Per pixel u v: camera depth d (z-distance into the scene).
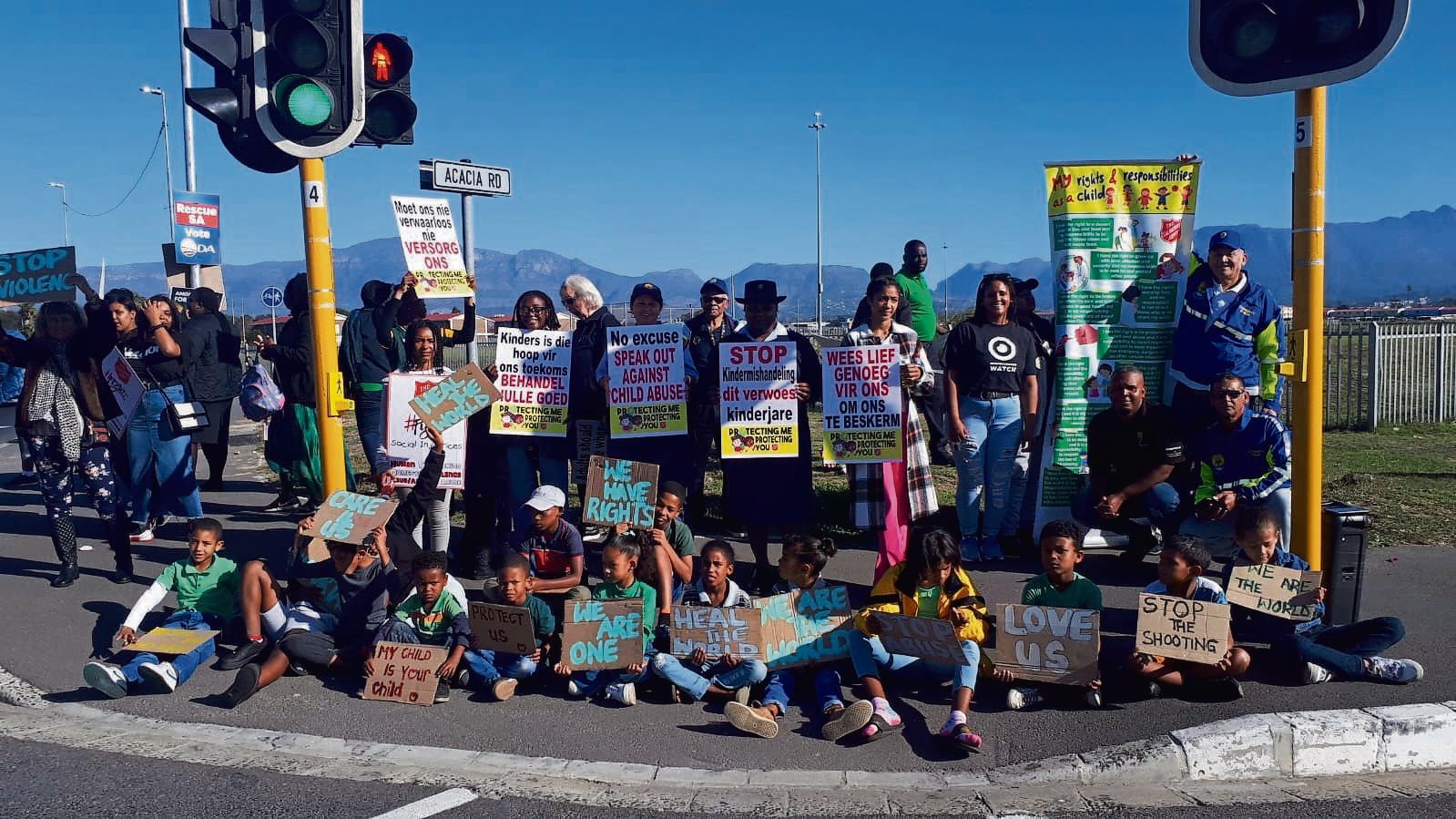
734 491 6.75
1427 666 5.39
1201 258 7.44
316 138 6.43
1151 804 4.14
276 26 6.25
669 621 5.71
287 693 5.37
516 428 7.09
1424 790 4.31
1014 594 6.60
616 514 6.01
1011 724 4.89
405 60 6.71
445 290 7.18
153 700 5.26
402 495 6.79
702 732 4.89
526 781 4.34
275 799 4.13
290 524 9.13
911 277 9.67
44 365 7.01
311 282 6.61
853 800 4.18
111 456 7.96
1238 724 4.57
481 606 5.36
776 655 5.23
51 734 4.82
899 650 5.08
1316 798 4.21
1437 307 80.50
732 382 6.67
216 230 13.27
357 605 5.85
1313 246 5.66
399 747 4.68
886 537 6.64
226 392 10.20
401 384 6.81
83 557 8.06
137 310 8.05
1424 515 8.64
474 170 9.34
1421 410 15.70
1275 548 5.48
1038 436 7.87
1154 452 6.72
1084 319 7.42
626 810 4.06
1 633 6.23
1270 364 6.90
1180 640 5.02
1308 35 5.39
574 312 7.61
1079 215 7.36
